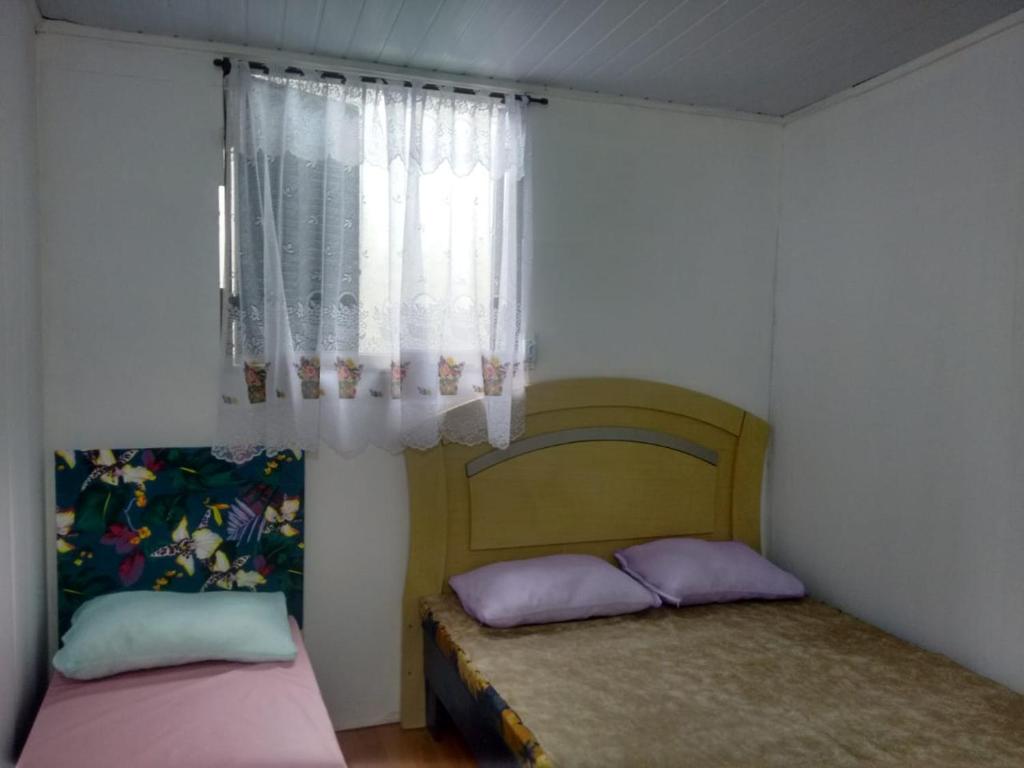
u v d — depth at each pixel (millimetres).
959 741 1970
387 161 2779
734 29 2465
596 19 2393
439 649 2678
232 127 2600
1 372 1861
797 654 2496
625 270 3207
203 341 2670
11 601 1979
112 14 2393
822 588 3145
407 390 2822
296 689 2197
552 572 2787
